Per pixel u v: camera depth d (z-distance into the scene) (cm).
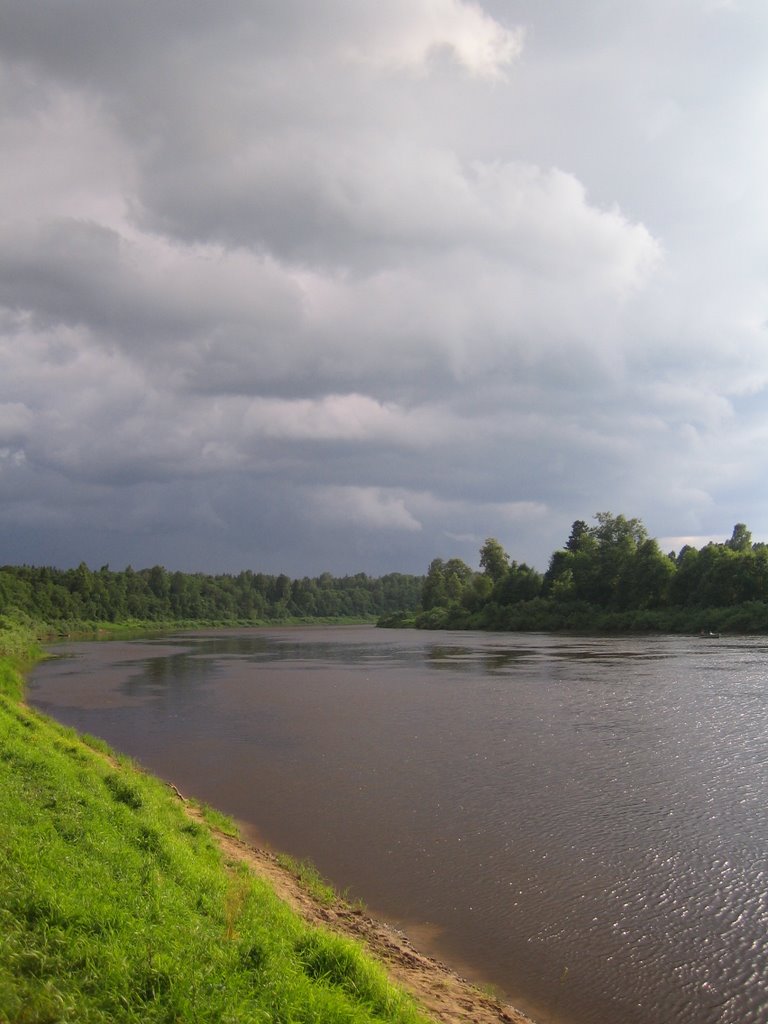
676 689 4534
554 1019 1170
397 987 1109
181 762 3005
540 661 6669
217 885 1344
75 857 1227
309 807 2323
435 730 3512
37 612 15288
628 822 2089
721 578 10275
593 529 13412
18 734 2247
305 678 5997
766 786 2411
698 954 1366
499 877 1736
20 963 857
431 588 18588
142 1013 820
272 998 901
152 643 12025
